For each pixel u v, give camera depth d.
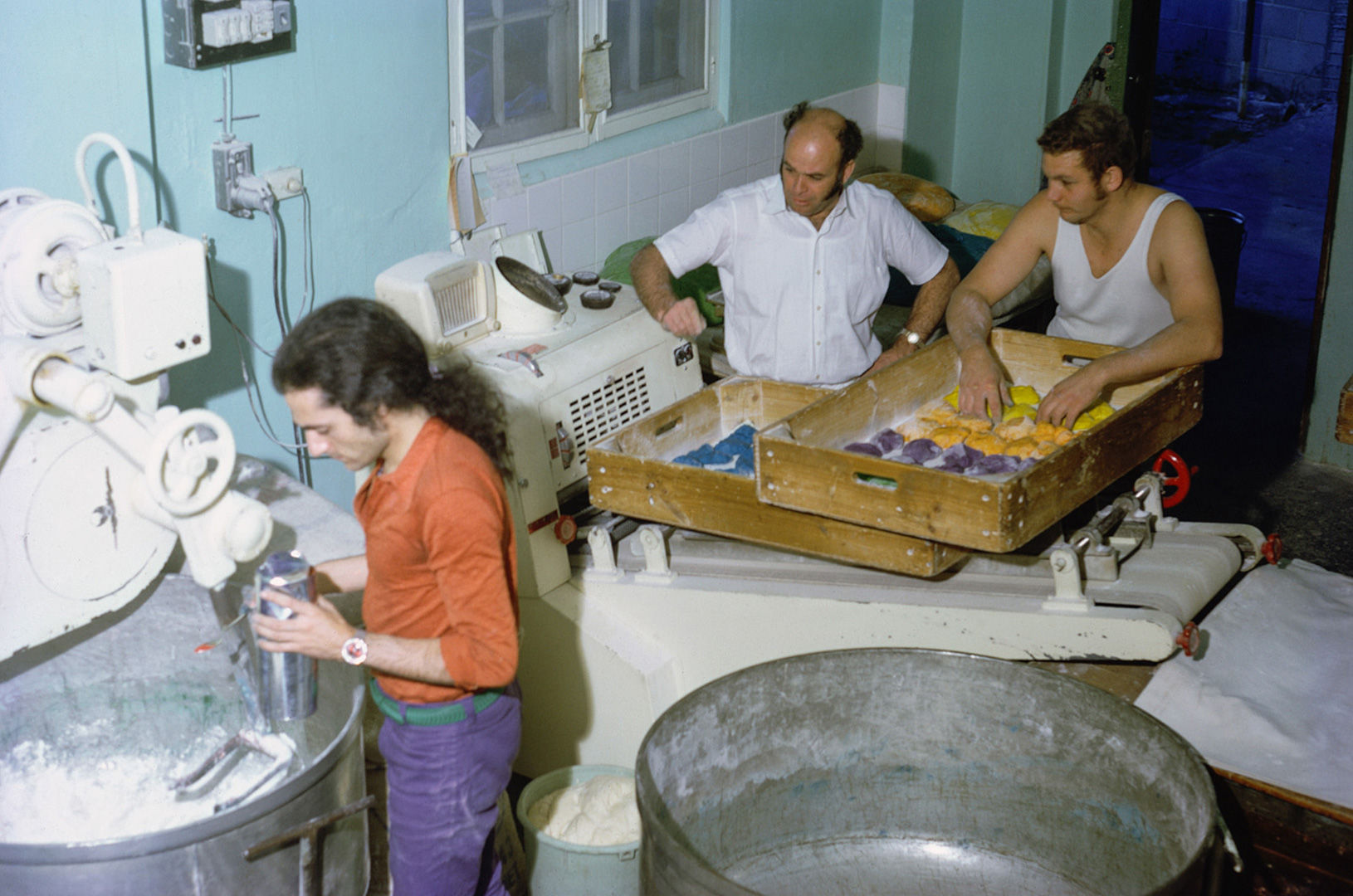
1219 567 2.62
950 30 5.21
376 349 1.70
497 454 1.89
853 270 2.98
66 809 2.24
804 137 2.72
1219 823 1.98
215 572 1.93
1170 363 2.58
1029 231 2.93
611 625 2.73
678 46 4.20
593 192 3.88
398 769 1.97
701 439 2.92
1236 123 9.42
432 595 1.86
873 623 2.56
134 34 2.52
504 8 3.52
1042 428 2.54
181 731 2.37
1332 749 2.25
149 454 1.80
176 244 1.95
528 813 2.60
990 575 2.57
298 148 2.97
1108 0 5.07
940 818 2.45
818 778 2.43
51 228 1.98
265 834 1.81
